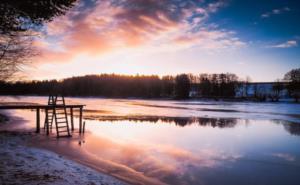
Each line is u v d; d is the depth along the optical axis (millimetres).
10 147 10836
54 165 8359
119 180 8172
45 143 13758
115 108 49125
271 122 29016
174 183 8531
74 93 135000
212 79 122125
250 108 55062
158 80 132250
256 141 16922
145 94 124375
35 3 6453
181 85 115438
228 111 45531
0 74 9609
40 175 6824
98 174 8273
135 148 13594
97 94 133250
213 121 28859
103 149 12953
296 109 52250
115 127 22312
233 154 13047
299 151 13961
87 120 27281
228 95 113000
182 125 24812
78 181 6887
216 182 8836
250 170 10312
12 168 7184
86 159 10727
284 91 118000
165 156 12102
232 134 19719
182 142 15945
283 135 19688
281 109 52344
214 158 12094
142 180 8516
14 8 6562
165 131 20609
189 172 9789
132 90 128250
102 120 27734
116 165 10102
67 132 17828
